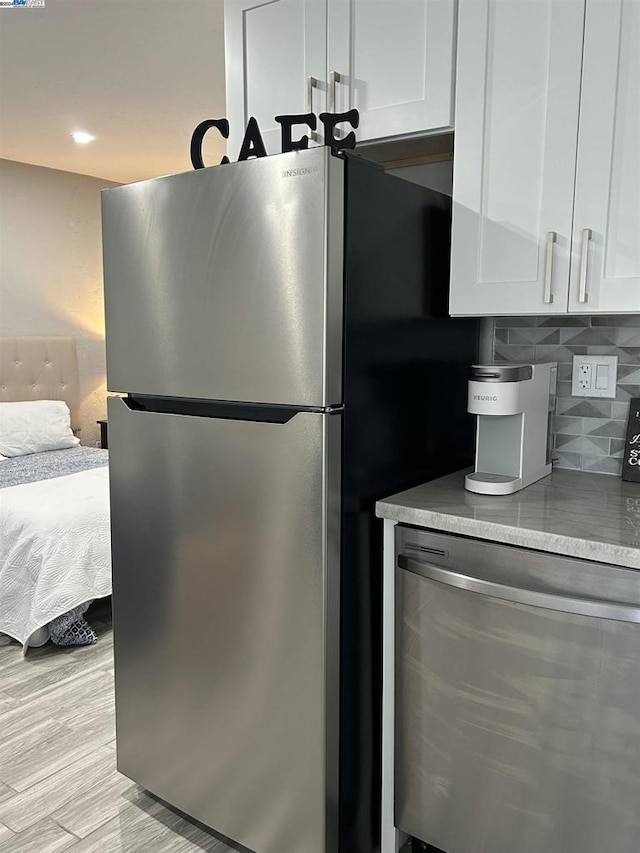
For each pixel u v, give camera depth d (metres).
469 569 1.56
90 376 5.39
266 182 1.55
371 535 1.72
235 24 2.10
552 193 1.63
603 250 1.57
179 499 1.80
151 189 1.75
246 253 1.60
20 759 2.26
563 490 1.80
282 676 1.66
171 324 1.77
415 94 1.80
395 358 1.74
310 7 1.94
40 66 3.05
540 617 1.45
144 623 1.93
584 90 1.56
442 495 1.75
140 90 3.35
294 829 1.68
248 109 2.11
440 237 1.88
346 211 1.53
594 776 1.44
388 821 1.78
